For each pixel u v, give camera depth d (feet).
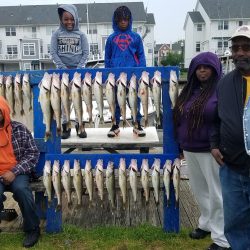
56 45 17.76
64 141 15.78
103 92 12.20
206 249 11.68
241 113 8.86
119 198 16.14
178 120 11.44
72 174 12.66
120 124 19.11
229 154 9.29
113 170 12.39
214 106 10.37
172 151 12.48
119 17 16.15
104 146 15.37
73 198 15.89
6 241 12.50
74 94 11.90
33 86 12.69
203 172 11.16
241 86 8.89
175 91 11.72
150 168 12.52
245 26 8.79
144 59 16.76
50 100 12.05
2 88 12.44
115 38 16.37
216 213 11.10
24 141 12.58
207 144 10.78
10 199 16.19
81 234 12.89
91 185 12.39
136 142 15.28
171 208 12.75
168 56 157.07
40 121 13.01
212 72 10.75
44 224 13.61
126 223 13.89
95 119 21.80
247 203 9.47
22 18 168.25
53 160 12.60
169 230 12.85
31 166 12.41
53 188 12.81
